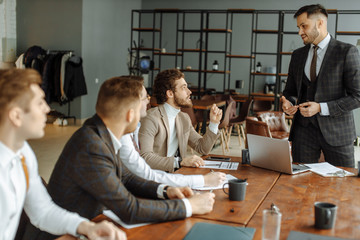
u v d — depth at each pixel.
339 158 2.96
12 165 1.23
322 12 2.86
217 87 12.12
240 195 1.71
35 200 1.42
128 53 11.23
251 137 2.38
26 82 1.16
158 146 2.61
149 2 12.45
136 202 1.45
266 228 1.26
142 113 2.44
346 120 2.94
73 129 8.20
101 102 1.54
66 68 8.34
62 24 9.18
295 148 3.14
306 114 2.85
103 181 1.44
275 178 2.15
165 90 2.61
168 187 1.72
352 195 1.85
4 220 1.23
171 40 12.45
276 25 11.48
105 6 10.19
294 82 3.23
